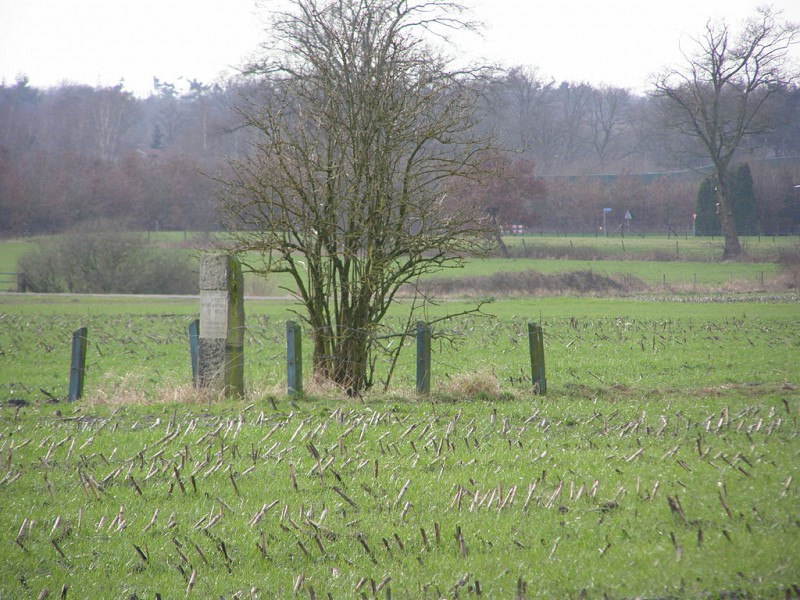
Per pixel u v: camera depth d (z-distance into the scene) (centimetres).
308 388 5094
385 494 2928
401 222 5016
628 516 2575
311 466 3303
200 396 4894
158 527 2650
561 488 2806
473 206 5647
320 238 5056
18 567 2362
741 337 9544
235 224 5088
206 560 2372
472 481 2911
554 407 4612
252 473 3222
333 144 4962
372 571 2284
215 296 4947
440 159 4972
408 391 5162
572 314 13538
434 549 2402
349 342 5159
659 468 3123
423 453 3478
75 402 4981
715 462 3166
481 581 2178
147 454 3566
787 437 3622
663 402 4838
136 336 10488
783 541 2280
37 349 8944
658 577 2108
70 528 2636
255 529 2605
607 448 3541
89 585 2244
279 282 19588
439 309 14312
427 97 4975
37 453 3612
